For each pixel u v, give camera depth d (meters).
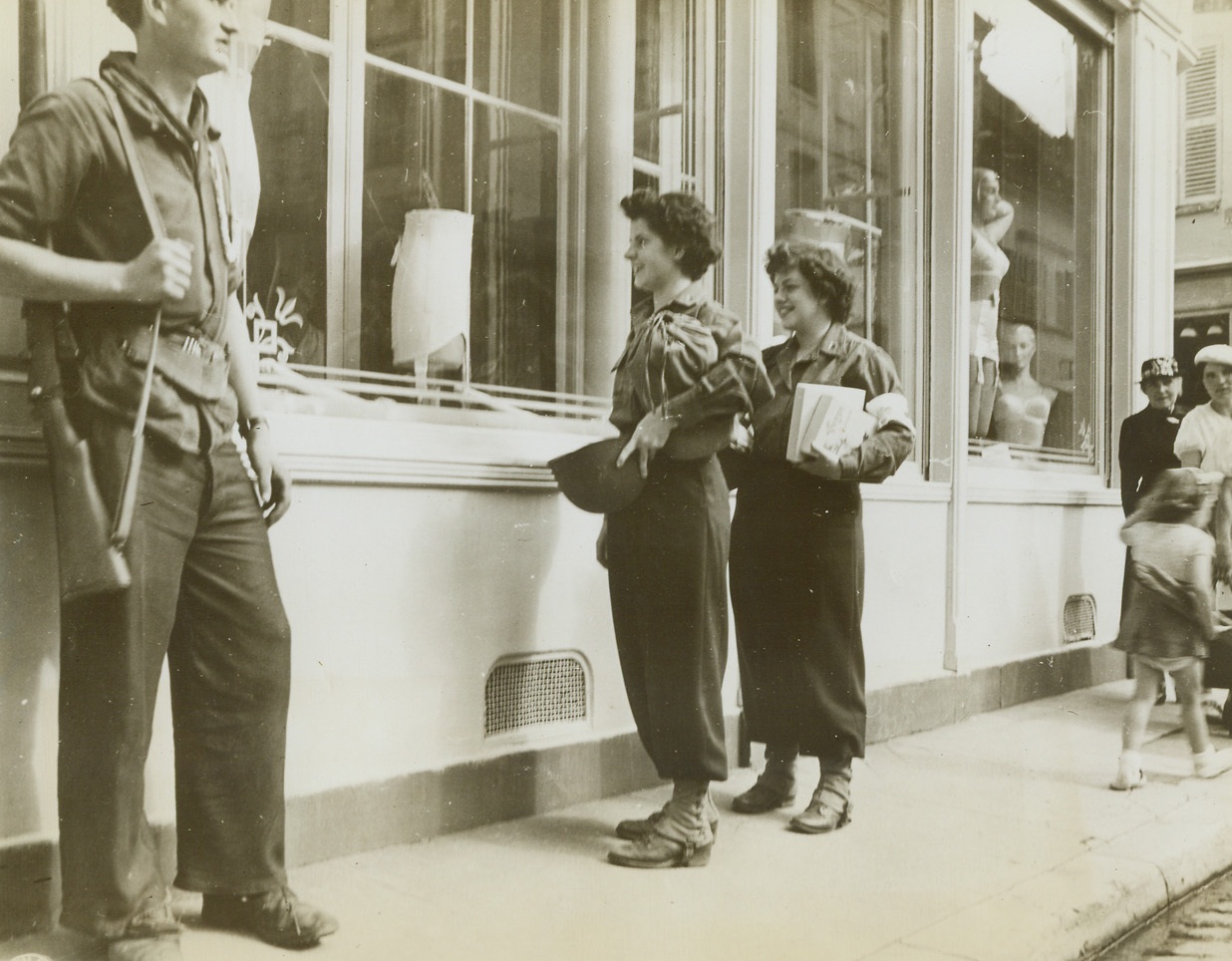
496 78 3.90
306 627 3.05
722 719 3.21
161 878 2.41
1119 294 7.29
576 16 4.11
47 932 2.50
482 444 3.58
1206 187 10.03
